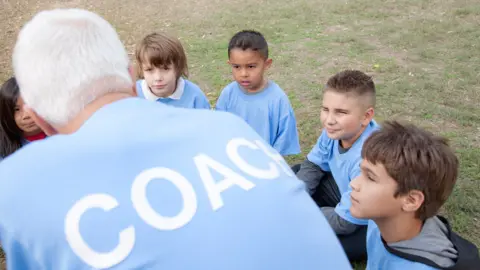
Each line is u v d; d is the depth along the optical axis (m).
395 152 1.55
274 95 3.01
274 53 5.93
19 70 1.07
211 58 5.92
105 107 1.03
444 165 1.56
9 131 2.52
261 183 1.00
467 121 4.09
